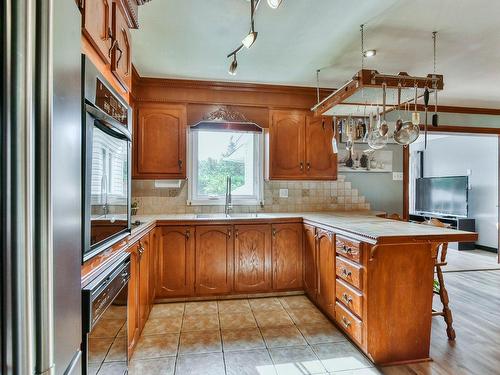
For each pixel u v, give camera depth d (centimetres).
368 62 278
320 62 279
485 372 185
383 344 190
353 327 207
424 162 759
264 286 304
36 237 58
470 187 614
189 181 348
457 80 323
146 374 182
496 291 331
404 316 193
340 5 190
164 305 287
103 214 121
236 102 339
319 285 267
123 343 142
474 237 188
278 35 229
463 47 248
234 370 186
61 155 70
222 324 248
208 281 296
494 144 567
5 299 54
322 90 350
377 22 210
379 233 189
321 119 351
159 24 214
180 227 291
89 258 103
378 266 189
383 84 210
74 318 80
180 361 196
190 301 297
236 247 299
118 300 134
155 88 324
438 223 271
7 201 54
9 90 53
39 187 59
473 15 200
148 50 256
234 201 356
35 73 58
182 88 329
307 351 208
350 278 210
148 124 315
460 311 276
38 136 59
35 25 58
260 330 238
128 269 152
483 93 366
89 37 108
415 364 193
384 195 390
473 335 231
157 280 288
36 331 58
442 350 210
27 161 56
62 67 71
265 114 344
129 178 166
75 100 80
